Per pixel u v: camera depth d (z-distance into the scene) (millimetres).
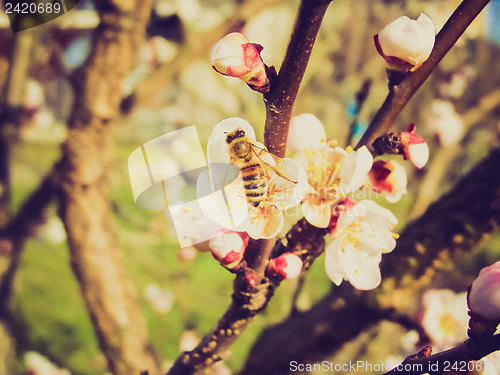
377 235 121
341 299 182
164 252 438
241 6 271
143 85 256
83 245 219
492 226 169
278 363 182
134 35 212
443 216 174
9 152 309
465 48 378
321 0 93
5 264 307
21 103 307
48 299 536
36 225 338
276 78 103
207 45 264
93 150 217
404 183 115
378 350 251
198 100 399
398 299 176
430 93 354
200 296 384
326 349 181
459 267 241
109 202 228
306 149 117
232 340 130
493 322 105
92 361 450
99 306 220
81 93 215
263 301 122
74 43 307
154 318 429
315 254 121
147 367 222
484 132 367
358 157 110
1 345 321
